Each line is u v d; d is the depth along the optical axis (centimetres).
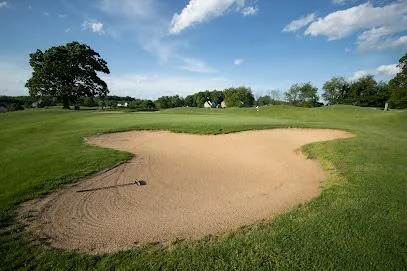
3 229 699
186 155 1425
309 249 580
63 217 775
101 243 648
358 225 661
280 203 847
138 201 891
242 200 892
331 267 527
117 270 538
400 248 575
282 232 648
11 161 1279
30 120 3334
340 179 972
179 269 535
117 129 1947
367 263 535
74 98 6688
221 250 591
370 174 989
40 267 552
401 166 1076
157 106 11031
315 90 11075
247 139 1728
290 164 1263
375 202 776
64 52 6500
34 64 6444
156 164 1271
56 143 1616
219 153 1474
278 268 529
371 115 3350
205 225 722
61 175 1062
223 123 2186
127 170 1173
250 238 633
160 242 643
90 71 6781
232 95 10644
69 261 570
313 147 1433
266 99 12375
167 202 886
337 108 4044
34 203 847
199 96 14725
